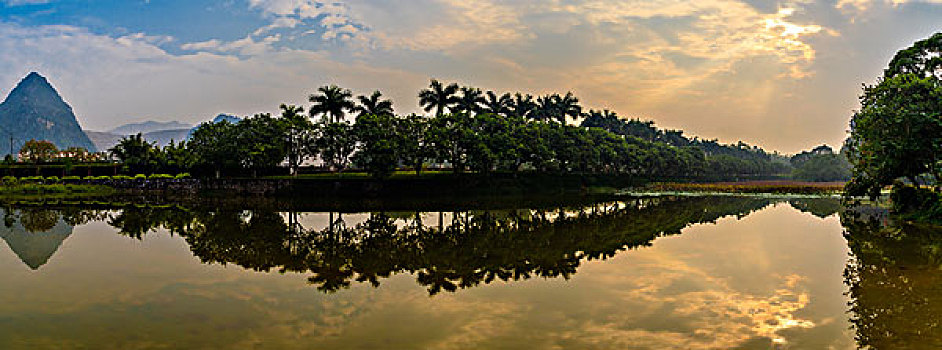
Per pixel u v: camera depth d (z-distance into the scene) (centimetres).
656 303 1134
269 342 880
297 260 1655
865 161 2830
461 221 2903
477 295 1207
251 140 5053
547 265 1588
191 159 5606
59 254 1738
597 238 2206
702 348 862
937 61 2994
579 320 1010
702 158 10144
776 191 6262
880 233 2319
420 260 1673
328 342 880
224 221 2794
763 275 1426
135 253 1759
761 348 863
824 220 2934
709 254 1777
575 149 6066
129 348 855
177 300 1152
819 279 1373
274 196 4781
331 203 4072
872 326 973
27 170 6962
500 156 4978
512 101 6819
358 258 1702
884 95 2794
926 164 2611
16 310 1073
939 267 1527
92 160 8588
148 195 5050
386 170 4612
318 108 5778
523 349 852
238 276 1409
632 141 8369
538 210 3659
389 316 1037
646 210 3731
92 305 1112
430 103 6253
